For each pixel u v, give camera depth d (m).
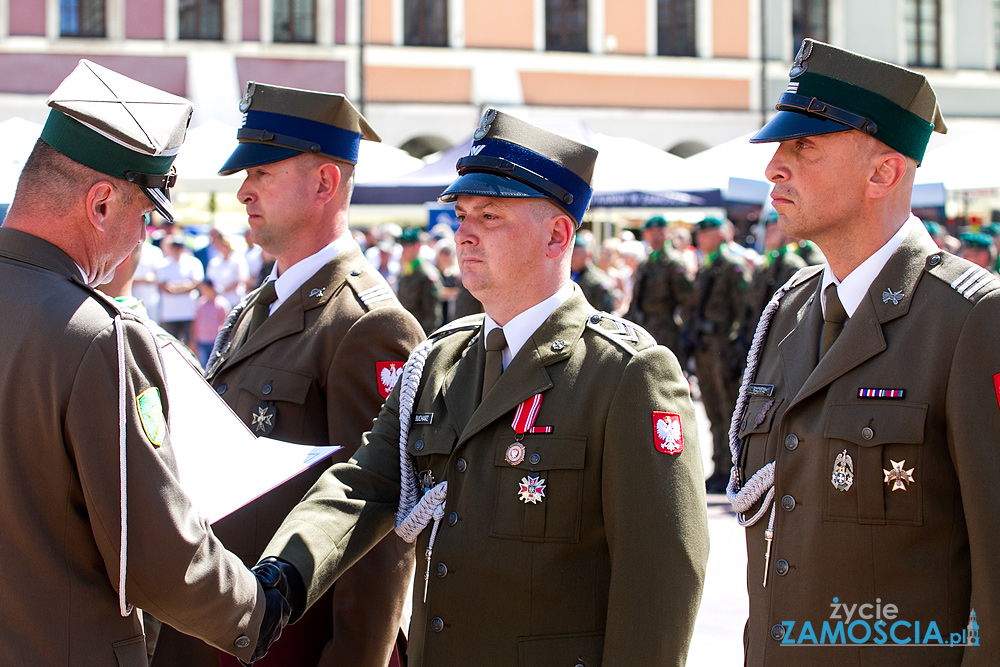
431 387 3.52
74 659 2.78
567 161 3.36
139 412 2.84
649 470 3.10
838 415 3.17
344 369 4.20
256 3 31.06
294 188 4.41
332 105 4.44
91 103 2.94
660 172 15.61
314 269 4.46
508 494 3.20
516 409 3.27
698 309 12.82
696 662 6.54
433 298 16.92
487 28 33.09
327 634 4.24
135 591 2.84
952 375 3.00
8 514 2.74
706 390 12.75
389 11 32.25
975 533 2.91
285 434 4.24
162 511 2.82
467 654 3.16
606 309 14.43
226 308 18.23
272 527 4.18
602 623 3.15
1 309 2.80
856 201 3.27
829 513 3.15
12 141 8.16
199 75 30.48
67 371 2.74
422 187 16.30
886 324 3.20
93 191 2.94
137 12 30.20
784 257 12.36
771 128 3.34
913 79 3.24
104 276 3.12
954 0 35.41
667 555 3.05
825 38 35.44
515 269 3.32
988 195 21.34
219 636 2.98
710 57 34.69
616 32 34.06
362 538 3.46
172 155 3.09
